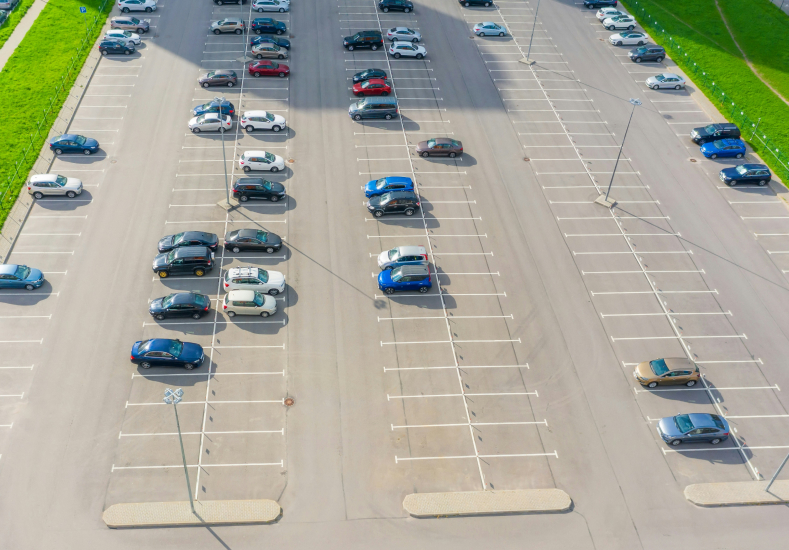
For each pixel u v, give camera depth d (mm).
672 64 77500
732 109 69438
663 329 46312
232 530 34344
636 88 72875
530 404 41188
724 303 48438
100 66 70250
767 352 45062
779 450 39375
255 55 72375
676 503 36562
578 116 67812
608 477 37625
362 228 53094
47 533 33688
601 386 42438
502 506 35875
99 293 46281
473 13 85938
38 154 58094
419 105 67875
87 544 33344
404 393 41344
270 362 42594
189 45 74750
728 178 59156
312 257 50156
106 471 36469
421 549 33969
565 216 55469
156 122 62969
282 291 47000
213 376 41562
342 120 64938
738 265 51656
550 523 35375
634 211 56344
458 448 38625
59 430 38125
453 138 63625
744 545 34812
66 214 52406
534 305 47562
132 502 35156
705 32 84000
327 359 43031
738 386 42781
